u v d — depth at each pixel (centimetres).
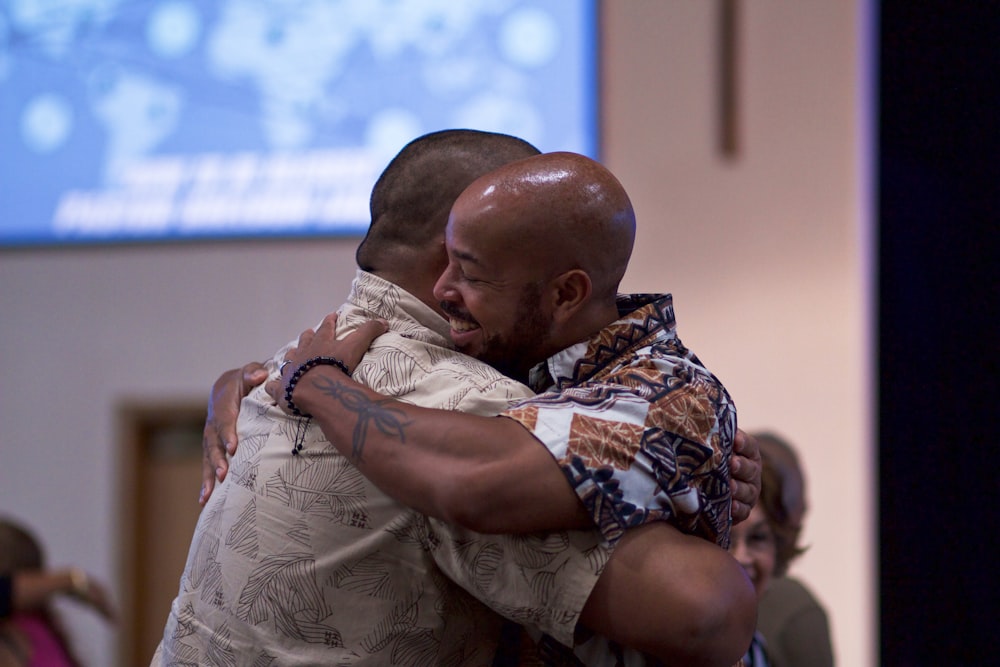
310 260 661
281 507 185
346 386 181
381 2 648
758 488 195
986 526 262
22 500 683
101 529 679
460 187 196
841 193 639
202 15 661
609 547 162
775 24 645
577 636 176
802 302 639
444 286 183
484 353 186
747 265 643
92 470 680
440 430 167
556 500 161
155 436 697
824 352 636
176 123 665
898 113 285
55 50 670
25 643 408
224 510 193
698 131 646
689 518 170
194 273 671
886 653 288
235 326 668
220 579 189
